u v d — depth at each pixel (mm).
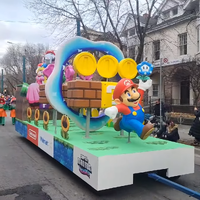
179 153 4555
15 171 5629
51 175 5340
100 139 5441
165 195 4301
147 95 20438
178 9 18891
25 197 4184
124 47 14508
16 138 10258
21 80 38656
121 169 3908
